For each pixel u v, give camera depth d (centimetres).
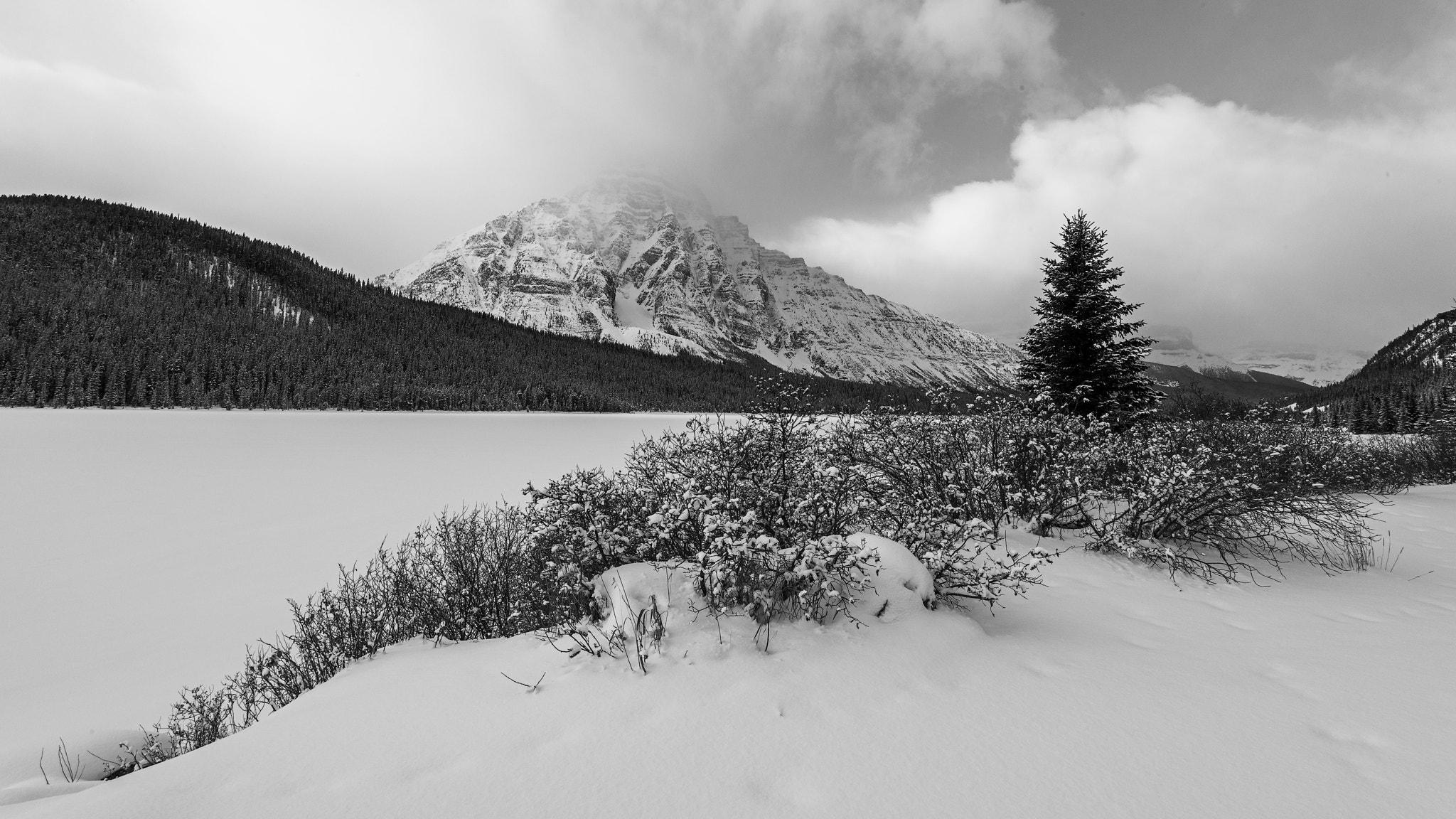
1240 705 308
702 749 265
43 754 456
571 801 233
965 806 227
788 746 267
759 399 573
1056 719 290
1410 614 487
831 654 351
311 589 1152
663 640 362
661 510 438
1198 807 226
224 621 1008
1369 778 243
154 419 6100
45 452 3509
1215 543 671
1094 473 785
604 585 415
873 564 446
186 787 251
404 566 644
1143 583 574
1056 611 483
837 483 516
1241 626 452
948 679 331
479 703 317
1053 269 1545
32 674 837
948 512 687
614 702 307
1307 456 1008
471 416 8669
